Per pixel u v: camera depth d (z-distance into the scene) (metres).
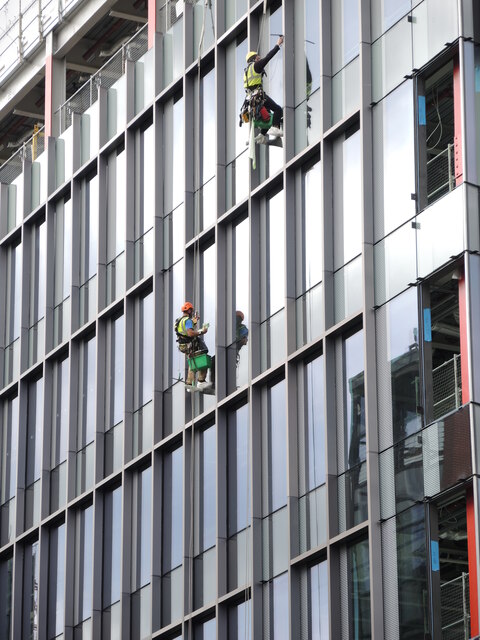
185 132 62.91
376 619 49.22
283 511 54.69
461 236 48.94
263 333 57.34
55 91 74.75
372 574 49.59
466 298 48.28
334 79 55.84
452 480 47.59
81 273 68.25
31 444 69.75
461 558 56.69
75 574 64.75
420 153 51.47
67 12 74.25
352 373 52.72
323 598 52.41
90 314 67.06
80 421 66.50
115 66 68.56
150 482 61.62
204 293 60.81
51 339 69.19
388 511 49.84
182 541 59.25
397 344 50.78
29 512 68.81
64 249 69.81
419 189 51.12
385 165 52.69
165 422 61.47
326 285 54.19
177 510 59.94
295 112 57.47
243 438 57.44
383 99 53.19
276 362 56.38
